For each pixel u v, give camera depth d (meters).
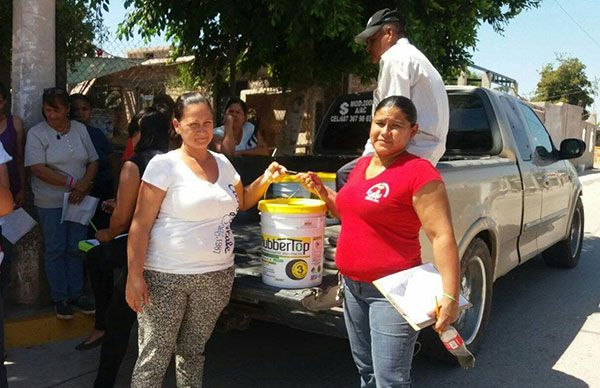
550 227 6.11
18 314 4.51
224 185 2.95
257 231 4.10
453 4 6.75
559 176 6.25
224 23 7.06
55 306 4.50
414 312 2.41
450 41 7.43
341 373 4.07
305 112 10.62
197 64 8.15
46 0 4.58
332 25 5.82
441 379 4.02
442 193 2.49
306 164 5.30
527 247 5.48
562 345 4.70
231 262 3.04
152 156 3.24
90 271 4.03
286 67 7.87
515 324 5.18
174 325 2.92
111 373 3.46
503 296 6.05
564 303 5.82
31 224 4.20
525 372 4.17
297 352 4.42
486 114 5.07
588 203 13.85
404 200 2.53
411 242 2.63
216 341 4.59
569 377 4.11
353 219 2.70
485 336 4.87
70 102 4.52
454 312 2.42
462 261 4.05
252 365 4.17
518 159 5.11
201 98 2.89
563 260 7.08
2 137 4.21
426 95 3.39
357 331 2.84
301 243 3.04
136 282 2.81
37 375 3.86
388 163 2.63
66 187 4.41
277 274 3.08
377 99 3.54
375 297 2.67
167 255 2.84
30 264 4.65
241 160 4.97
